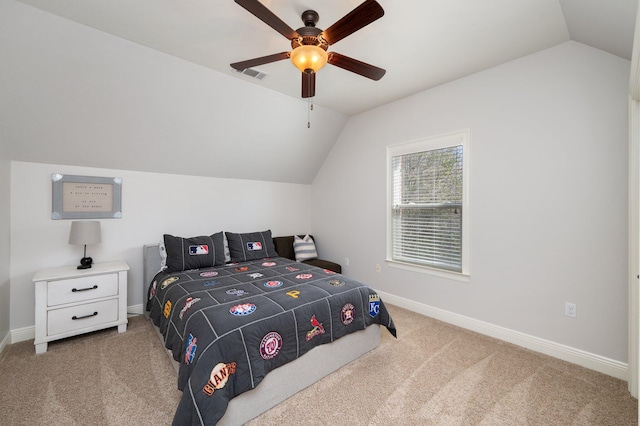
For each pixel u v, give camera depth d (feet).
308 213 15.72
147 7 5.89
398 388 6.20
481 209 8.77
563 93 7.23
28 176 8.52
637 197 6.04
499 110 8.33
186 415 4.40
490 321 8.64
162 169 10.82
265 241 12.23
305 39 5.43
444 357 7.45
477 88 8.77
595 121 6.80
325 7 5.86
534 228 7.75
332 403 5.73
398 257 11.30
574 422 5.23
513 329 8.17
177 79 8.38
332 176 14.15
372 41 7.06
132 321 9.75
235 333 5.24
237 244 11.32
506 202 8.25
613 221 6.60
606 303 6.70
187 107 9.24
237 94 9.58
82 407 5.51
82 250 9.36
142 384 6.24
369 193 12.29
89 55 7.06
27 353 7.53
